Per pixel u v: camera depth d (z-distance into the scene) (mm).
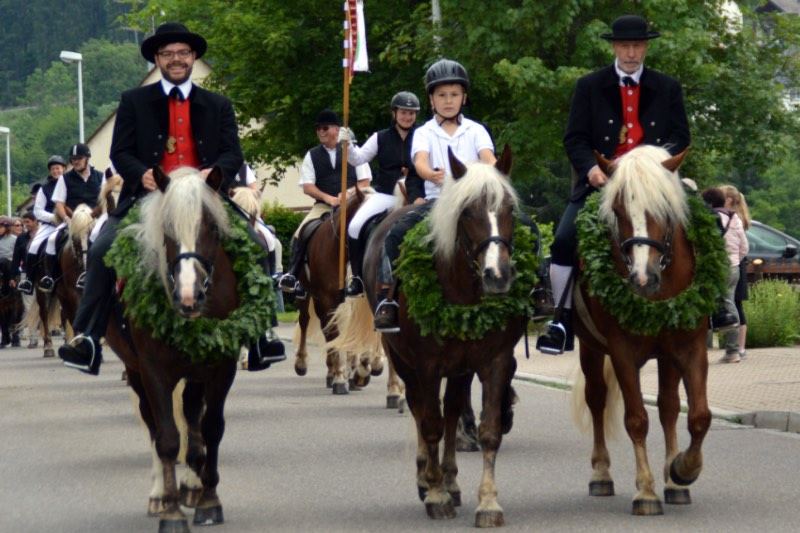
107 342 11969
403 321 10961
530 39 31547
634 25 11836
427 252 10688
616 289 10625
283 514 11117
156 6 46156
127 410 18984
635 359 10875
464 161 12219
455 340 10562
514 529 10242
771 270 36094
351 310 16109
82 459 14391
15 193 140375
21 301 34500
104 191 15875
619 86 11938
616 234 10680
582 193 11773
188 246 9758
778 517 10523
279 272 20875
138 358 10445
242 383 22234
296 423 16953
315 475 13031
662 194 10336
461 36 32531
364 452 14469
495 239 10078
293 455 14320
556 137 32188
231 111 11875
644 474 10766
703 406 10703
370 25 38719
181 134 11641
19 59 180625
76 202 21797
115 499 12031
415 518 10836
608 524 10336
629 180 10422
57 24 177875
